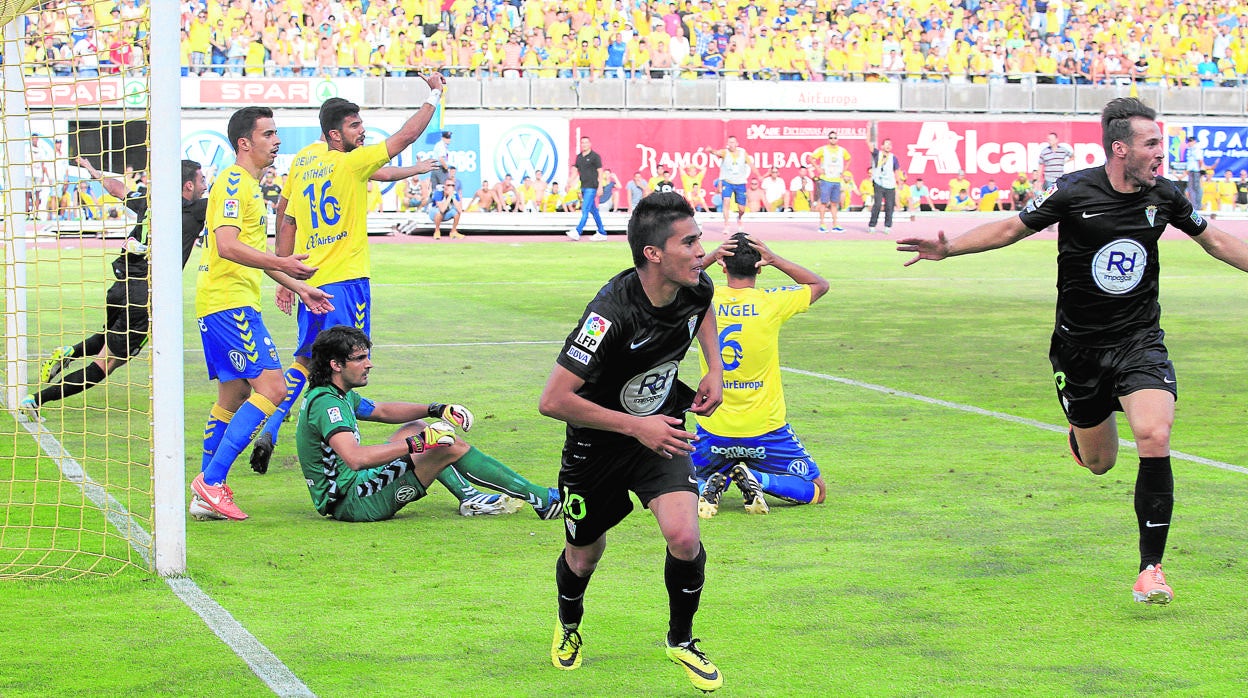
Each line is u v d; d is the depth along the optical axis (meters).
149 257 15.63
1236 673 12.44
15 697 11.69
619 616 14.27
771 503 19.44
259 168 19.19
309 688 11.99
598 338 11.25
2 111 21.67
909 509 18.98
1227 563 16.08
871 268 59.88
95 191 56.19
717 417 19.20
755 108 86.75
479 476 18.36
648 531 18.02
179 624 13.78
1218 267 62.66
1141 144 14.27
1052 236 81.12
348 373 18.02
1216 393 29.12
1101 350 15.04
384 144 21.23
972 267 61.47
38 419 24.12
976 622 13.98
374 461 17.62
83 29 18.72
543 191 81.69
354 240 21.45
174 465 15.48
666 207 10.98
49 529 17.56
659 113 85.00
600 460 11.94
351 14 88.69
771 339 18.98
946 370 32.41
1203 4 102.50
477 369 32.25
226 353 18.98
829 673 12.47
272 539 17.31
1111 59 95.50
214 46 81.19
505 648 13.20
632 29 91.31
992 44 96.88
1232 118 92.00
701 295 11.56
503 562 16.30
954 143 88.69
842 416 26.45
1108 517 18.45
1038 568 15.98
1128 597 14.81
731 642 13.36
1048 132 89.88
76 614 14.08
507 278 54.47
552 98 83.12
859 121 87.31
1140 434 14.30
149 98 15.16
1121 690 11.99
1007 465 21.94
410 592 15.02
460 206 75.81
